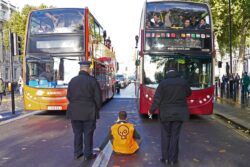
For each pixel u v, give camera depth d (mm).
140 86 14734
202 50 14484
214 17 28469
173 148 7496
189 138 10688
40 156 8320
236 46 36844
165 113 7348
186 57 14445
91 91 7793
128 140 8414
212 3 28109
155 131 12047
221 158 8062
